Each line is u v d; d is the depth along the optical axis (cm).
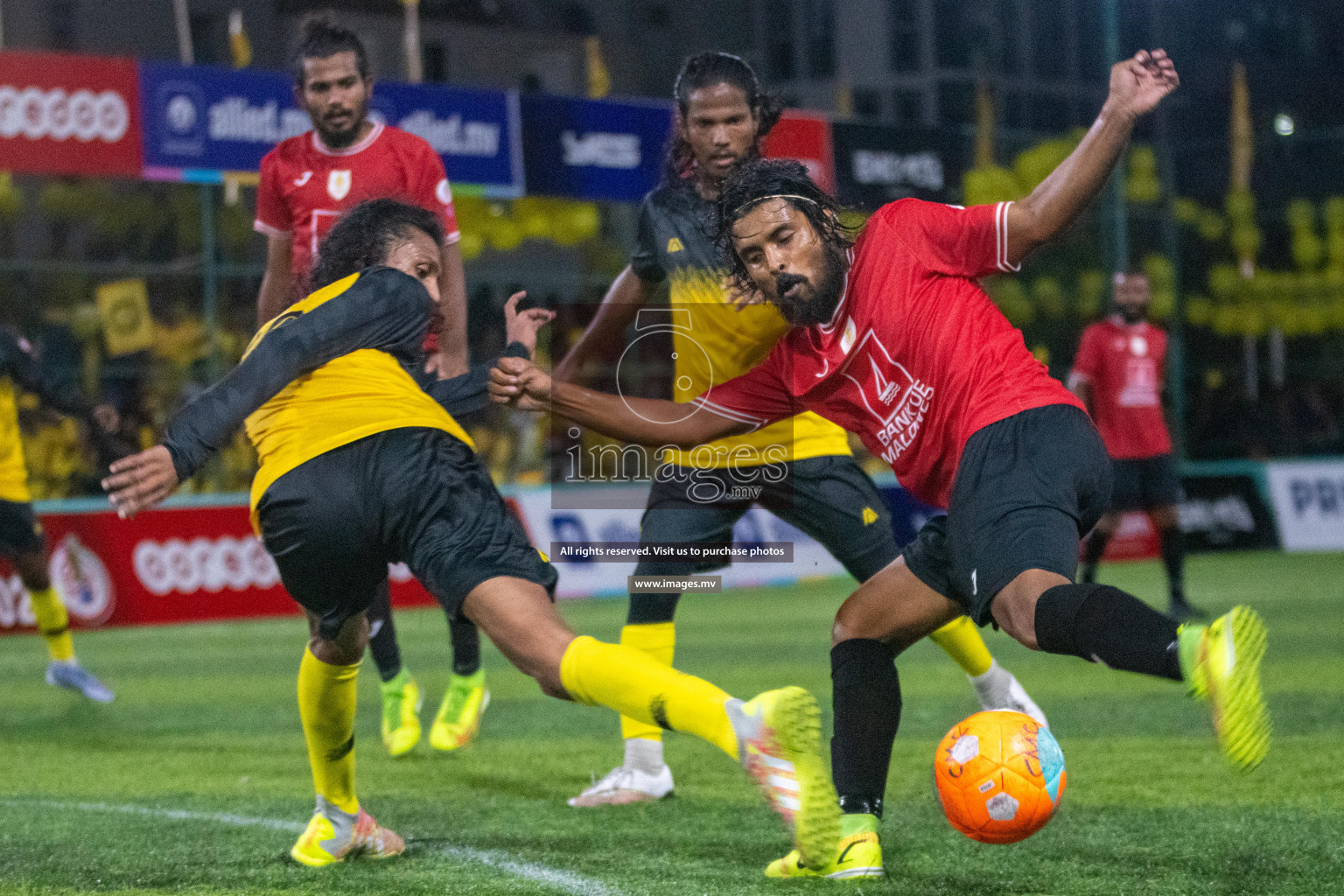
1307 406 5716
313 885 986
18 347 1916
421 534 868
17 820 1243
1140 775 1345
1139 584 3834
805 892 934
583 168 3822
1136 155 5069
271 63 7081
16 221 4666
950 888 934
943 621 981
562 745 1659
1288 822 1122
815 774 723
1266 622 2825
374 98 3500
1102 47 9556
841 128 4172
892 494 4344
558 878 990
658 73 8412
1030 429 878
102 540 3416
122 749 1698
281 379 861
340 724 1019
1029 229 904
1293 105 8700
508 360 998
